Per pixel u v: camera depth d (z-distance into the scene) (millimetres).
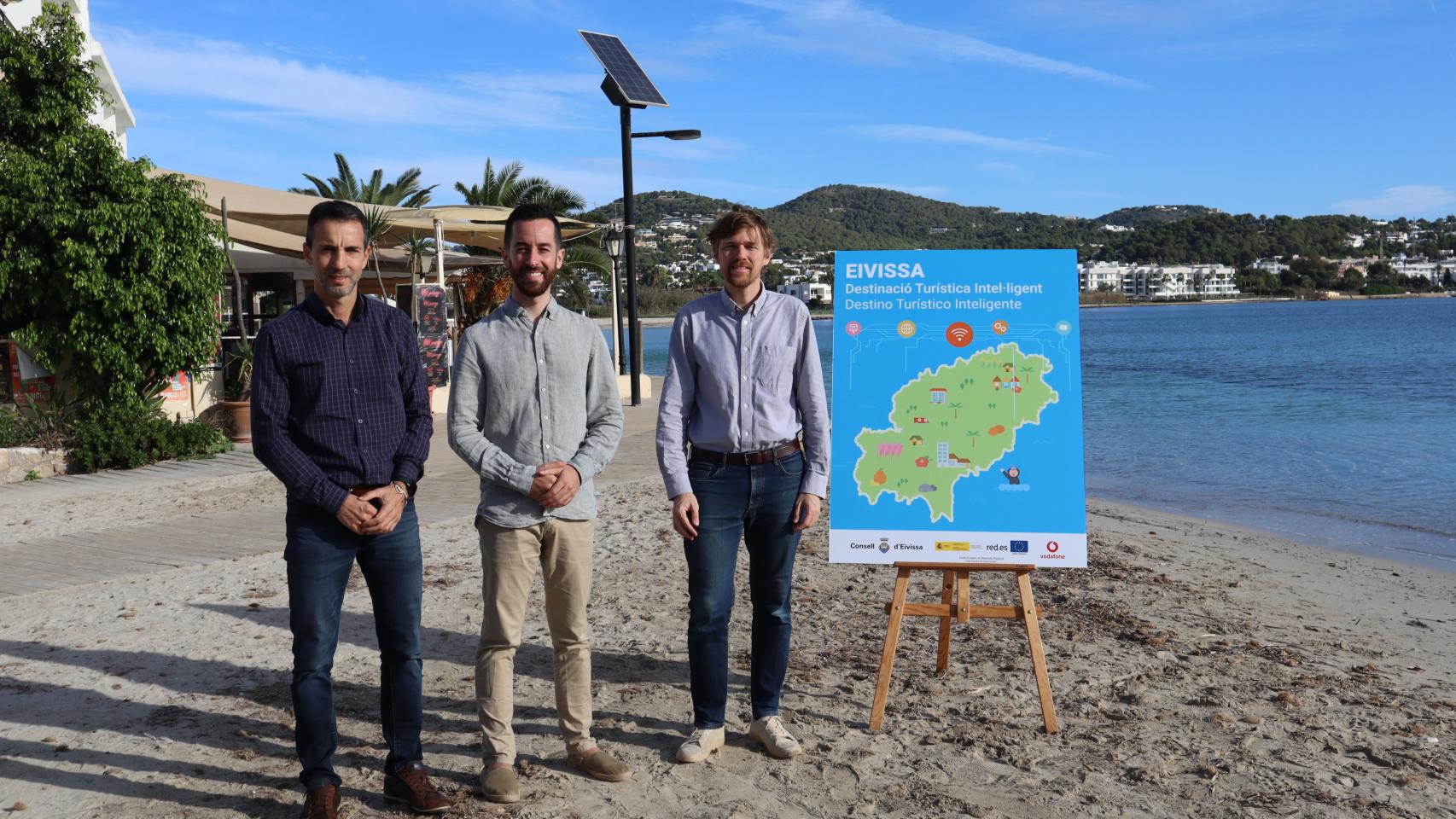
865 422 4023
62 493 9453
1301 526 9234
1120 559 7371
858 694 4316
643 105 16609
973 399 4008
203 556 6836
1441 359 36875
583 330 3463
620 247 19375
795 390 3662
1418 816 3182
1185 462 13516
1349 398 22562
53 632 5168
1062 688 4395
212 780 3490
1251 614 5859
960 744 3779
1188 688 4410
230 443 12242
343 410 3111
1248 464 13305
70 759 3645
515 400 3320
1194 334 66375
